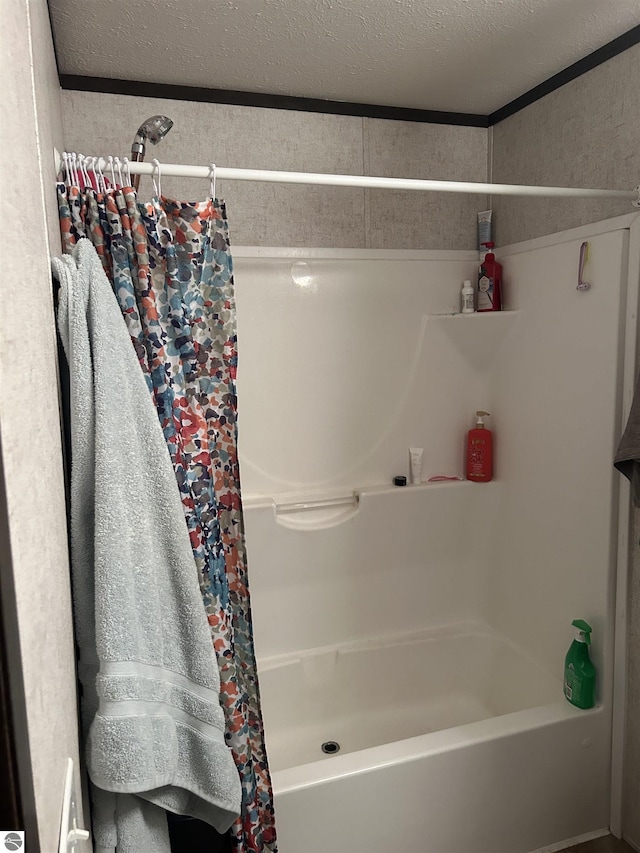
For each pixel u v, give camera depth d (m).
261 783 1.44
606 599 1.83
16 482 0.42
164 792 1.13
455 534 2.42
